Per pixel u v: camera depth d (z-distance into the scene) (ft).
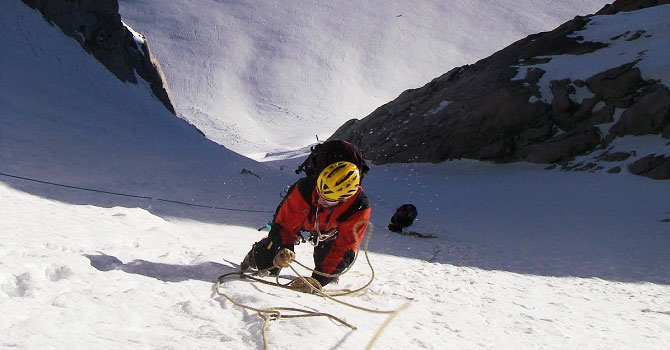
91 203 40.93
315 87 424.05
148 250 19.63
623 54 124.77
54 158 55.93
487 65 140.15
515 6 521.65
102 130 71.82
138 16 456.45
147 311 12.09
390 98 433.89
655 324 21.72
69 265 14.14
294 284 17.04
